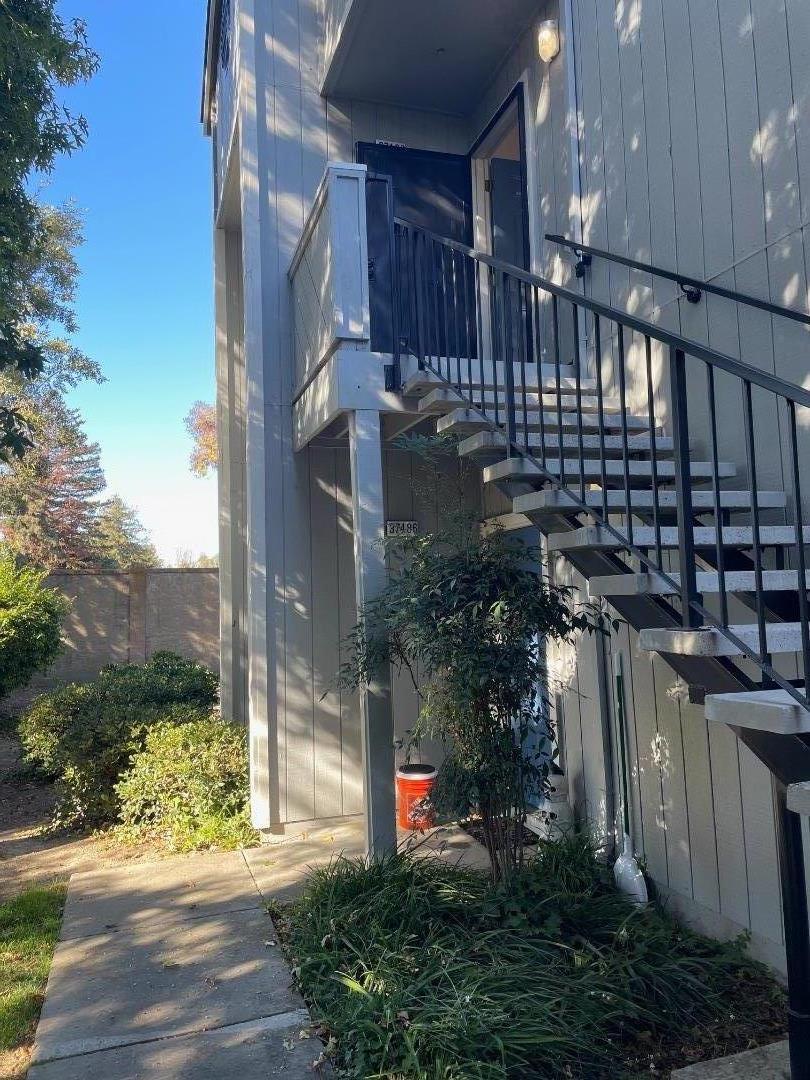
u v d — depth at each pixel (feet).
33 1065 8.80
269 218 19.51
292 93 20.13
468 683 11.19
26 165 21.04
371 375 14.52
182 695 23.84
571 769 15.98
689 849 12.47
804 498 10.30
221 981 10.76
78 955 11.68
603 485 9.08
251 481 18.74
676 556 12.33
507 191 21.43
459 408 13.41
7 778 24.02
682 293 12.86
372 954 10.44
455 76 20.01
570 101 16.15
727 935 11.62
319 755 18.66
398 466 19.93
